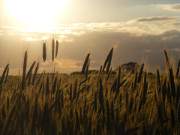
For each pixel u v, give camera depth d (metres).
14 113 1.20
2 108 1.23
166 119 1.19
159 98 1.24
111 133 1.16
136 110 1.23
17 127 1.18
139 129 1.16
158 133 1.17
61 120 1.19
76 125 1.18
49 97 1.27
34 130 1.18
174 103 1.22
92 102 1.25
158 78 1.27
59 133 1.17
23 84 1.32
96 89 1.27
